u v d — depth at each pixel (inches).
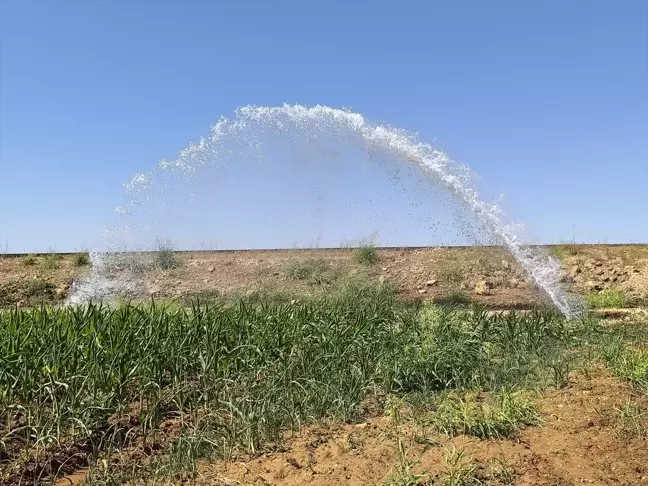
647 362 248.1
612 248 714.2
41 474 177.6
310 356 253.6
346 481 162.7
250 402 209.2
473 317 314.7
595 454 175.5
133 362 230.4
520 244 537.6
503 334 297.3
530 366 256.8
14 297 558.9
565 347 295.0
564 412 210.4
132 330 253.1
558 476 161.9
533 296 502.0
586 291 512.4
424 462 171.3
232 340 262.2
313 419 210.8
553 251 692.1
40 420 197.9
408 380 238.4
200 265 671.1
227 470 175.2
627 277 575.2
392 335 281.7
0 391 209.2
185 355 248.4
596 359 273.7
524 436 190.7
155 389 227.6
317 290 527.5
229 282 598.9
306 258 654.5
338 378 234.2
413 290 538.3
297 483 163.3
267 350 261.7
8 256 751.1
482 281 534.3
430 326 279.9
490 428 189.9
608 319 383.9
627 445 181.6
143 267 663.8
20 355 224.7
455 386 238.2
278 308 340.2
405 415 212.7
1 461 185.3
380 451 180.9
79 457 189.2
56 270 671.1
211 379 232.4
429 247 711.7
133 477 168.1
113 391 216.2
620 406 212.7
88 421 201.8
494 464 167.5
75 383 215.0
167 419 217.8
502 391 222.2
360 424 207.3
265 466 176.2
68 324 260.7
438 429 195.6
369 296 467.8
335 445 188.7
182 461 177.6
